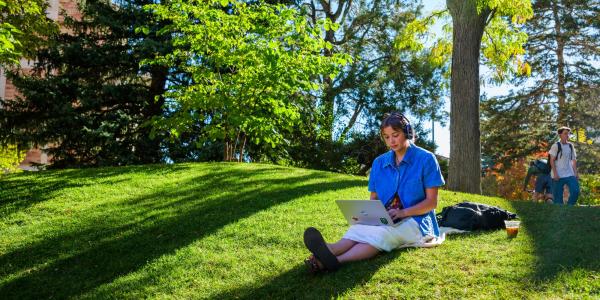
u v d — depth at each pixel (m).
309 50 10.98
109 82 16.11
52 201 8.05
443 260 4.26
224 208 7.14
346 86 22.55
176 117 11.31
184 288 4.57
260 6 10.73
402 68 24.27
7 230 6.88
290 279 4.36
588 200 15.64
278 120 11.67
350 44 24.55
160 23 15.73
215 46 10.70
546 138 26.19
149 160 15.97
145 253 5.58
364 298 3.72
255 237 5.74
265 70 10.36
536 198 10.86
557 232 5.17
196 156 16.12
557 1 26.33
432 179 4.44
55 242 6.25
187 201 7.70
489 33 13.29
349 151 21.52
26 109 15.36
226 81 11.10
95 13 15.77
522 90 27.62
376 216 4.34
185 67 11.70
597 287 3.54
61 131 14.97
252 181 9.05
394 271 4.07
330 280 4.06
